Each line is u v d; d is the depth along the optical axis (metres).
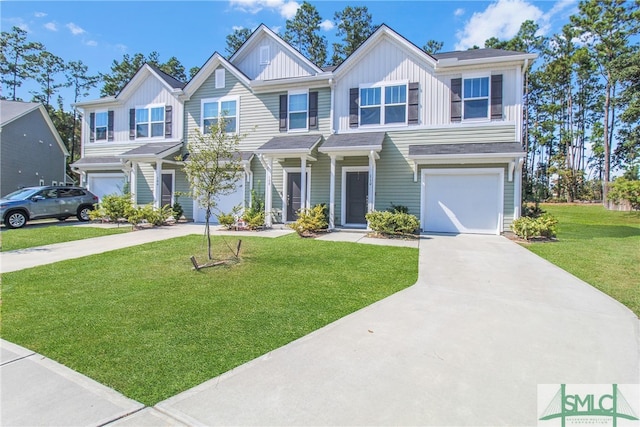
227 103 15.35
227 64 15.07
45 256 8.07
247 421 2.36
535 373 2.99
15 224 13.04
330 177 13.62
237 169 7.91
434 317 4.34
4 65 31.83
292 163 14.35
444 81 12.45
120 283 5.83
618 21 30.11
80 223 14.89
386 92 13.09
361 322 4.18
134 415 2.44
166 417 2.41
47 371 3.06
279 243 9.61
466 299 5.07
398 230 11.08
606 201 24.98
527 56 11.30
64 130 35.19
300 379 2.90
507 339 3.69
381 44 13.15
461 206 12.30
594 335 3.79
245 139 14.99
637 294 5.29
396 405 2.53
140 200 16.89
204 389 2.77
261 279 6.05
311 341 3.66
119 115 17.56
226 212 15.23
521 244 9.89
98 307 4.70
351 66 13.48
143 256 7.96
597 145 37.16
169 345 3.57
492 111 11.95
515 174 11.68
